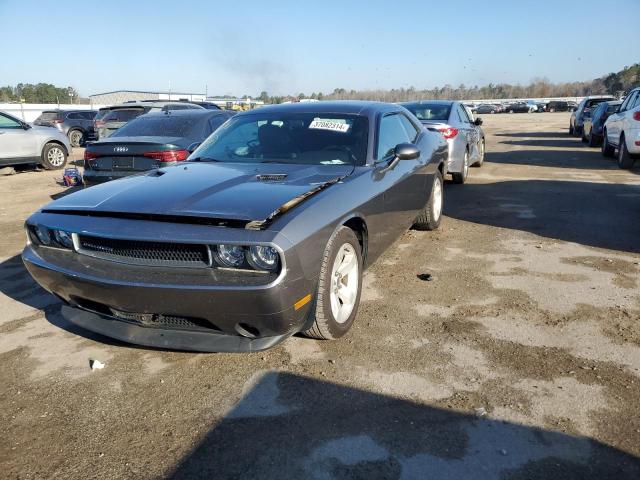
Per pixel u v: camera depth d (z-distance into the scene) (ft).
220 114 26.78
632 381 9.29
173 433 8.19
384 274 15.05
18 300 13.74
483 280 14.43
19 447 7.97
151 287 8.77
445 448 7.66
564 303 12.73
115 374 9.95
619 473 7.10
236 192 10.17
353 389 9.21
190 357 10.50
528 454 7.50
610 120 41.73
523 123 114.21
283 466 7.38
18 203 27.99
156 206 9.63
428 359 10.17
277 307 8.64
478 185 30.45
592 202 24.67
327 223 9.78
